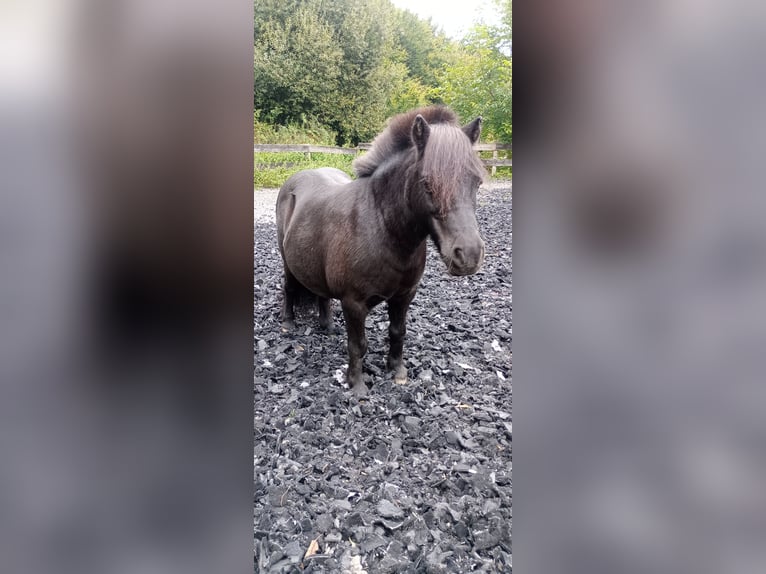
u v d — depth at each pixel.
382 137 2.25
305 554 1.59
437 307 3.32
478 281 3.66
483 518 1.69
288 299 3.16
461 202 1.87
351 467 2.00
